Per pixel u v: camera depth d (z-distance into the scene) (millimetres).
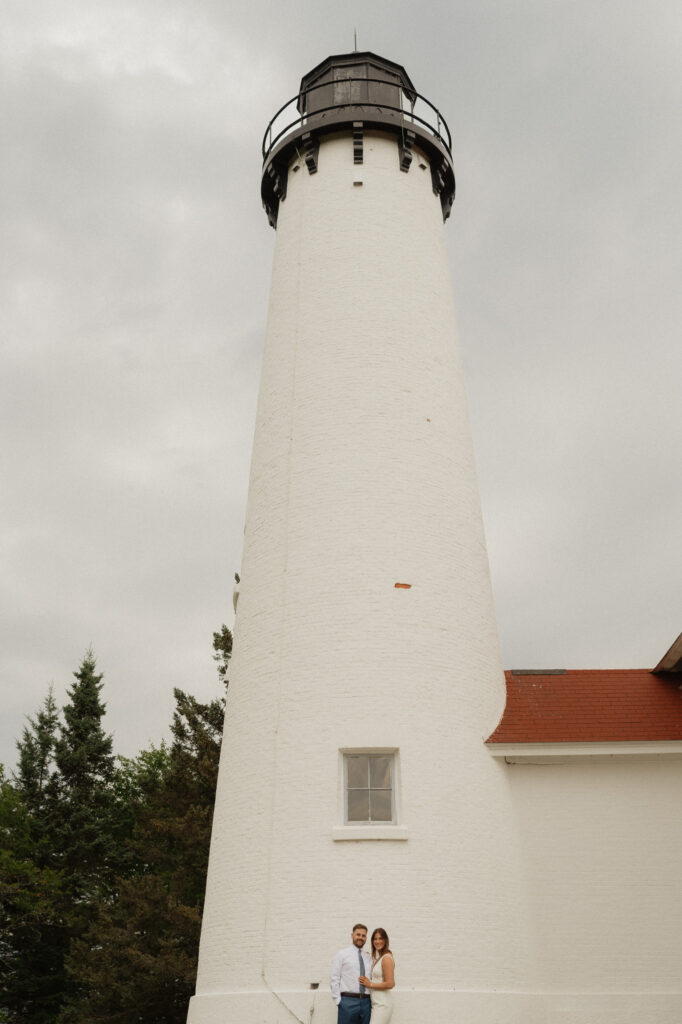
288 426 18719
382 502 17328
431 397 18984
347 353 18953
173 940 27484
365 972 12344
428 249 21109
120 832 40906
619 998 14914
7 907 33094
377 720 15320
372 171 21406
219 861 15461
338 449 17906
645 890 15711
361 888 13938
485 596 18062
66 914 33875
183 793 32781
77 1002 30984
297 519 17500
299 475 17953
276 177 22750
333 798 14734
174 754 34844
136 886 29672
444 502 17938
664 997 14922
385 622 16188
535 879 15836
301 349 19438
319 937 13703
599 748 16391
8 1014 32594
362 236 20391
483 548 18828
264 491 18484
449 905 14094
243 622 17562
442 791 14992
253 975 13898
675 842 16047
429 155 22781
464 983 13617
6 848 35781
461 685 16266
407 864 14164
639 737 16438
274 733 15688
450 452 18703
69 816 38250
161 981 26641
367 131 22000
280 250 21688
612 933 15406
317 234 20750
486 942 14188
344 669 15789
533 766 16703
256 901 14430
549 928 15461
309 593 16641
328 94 23531
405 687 15688
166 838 32938
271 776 15336
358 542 16922
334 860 14195
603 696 18031
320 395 18609
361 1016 11945
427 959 13562
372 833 14297
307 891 14078
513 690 18281
